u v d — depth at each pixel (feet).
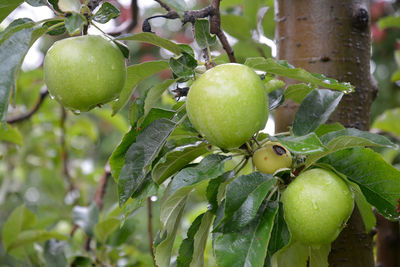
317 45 3.68
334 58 3.66
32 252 4.44
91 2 3.04
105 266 4.39
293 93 3.34
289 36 3.75
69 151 7.80
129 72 3.23
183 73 2.96
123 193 3.05
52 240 4.31
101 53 3.01
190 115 2.93
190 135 3.22
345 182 3.04
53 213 6.35
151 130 3.08
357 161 3.06
